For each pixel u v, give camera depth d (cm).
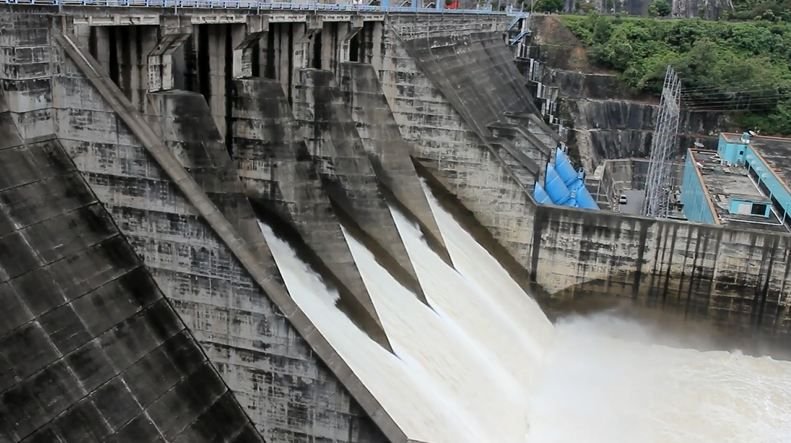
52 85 1947
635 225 3912
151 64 2319
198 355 2034
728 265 3838
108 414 1717
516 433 2773
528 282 4188
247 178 2838
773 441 3056
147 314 1959
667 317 4006
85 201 1983
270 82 2741
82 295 1827
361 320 2700
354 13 3694
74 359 1723
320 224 2781
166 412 1842
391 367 2530
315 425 2009
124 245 2014
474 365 2962
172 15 2291
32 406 1595
